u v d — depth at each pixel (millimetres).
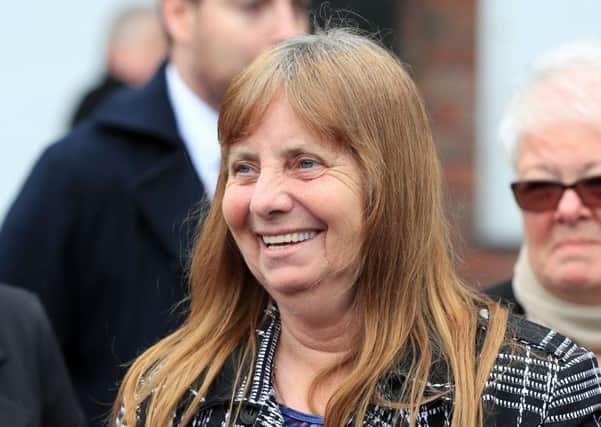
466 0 14227
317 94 5504
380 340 5633
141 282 8352
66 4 14086
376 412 5574
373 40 6062
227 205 5633
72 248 8430
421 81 14203
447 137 14391
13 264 8398
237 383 5812
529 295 7254
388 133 5602
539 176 7105
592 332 7133
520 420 5539
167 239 8367
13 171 14109
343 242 5535
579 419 5562
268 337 5906
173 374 5887
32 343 7477
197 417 5816
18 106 14109
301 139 5496
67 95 14117
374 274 5652
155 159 8555
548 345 5691
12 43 14117
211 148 8758
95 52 14102
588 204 7020
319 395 5727
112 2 14086
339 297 5637
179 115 8766
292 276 5535
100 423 8312
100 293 8391
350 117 5520
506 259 14375
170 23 8867
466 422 5469
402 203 5629
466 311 5758
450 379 5586
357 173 5547
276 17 8773
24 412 7289
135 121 8586
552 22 14250
